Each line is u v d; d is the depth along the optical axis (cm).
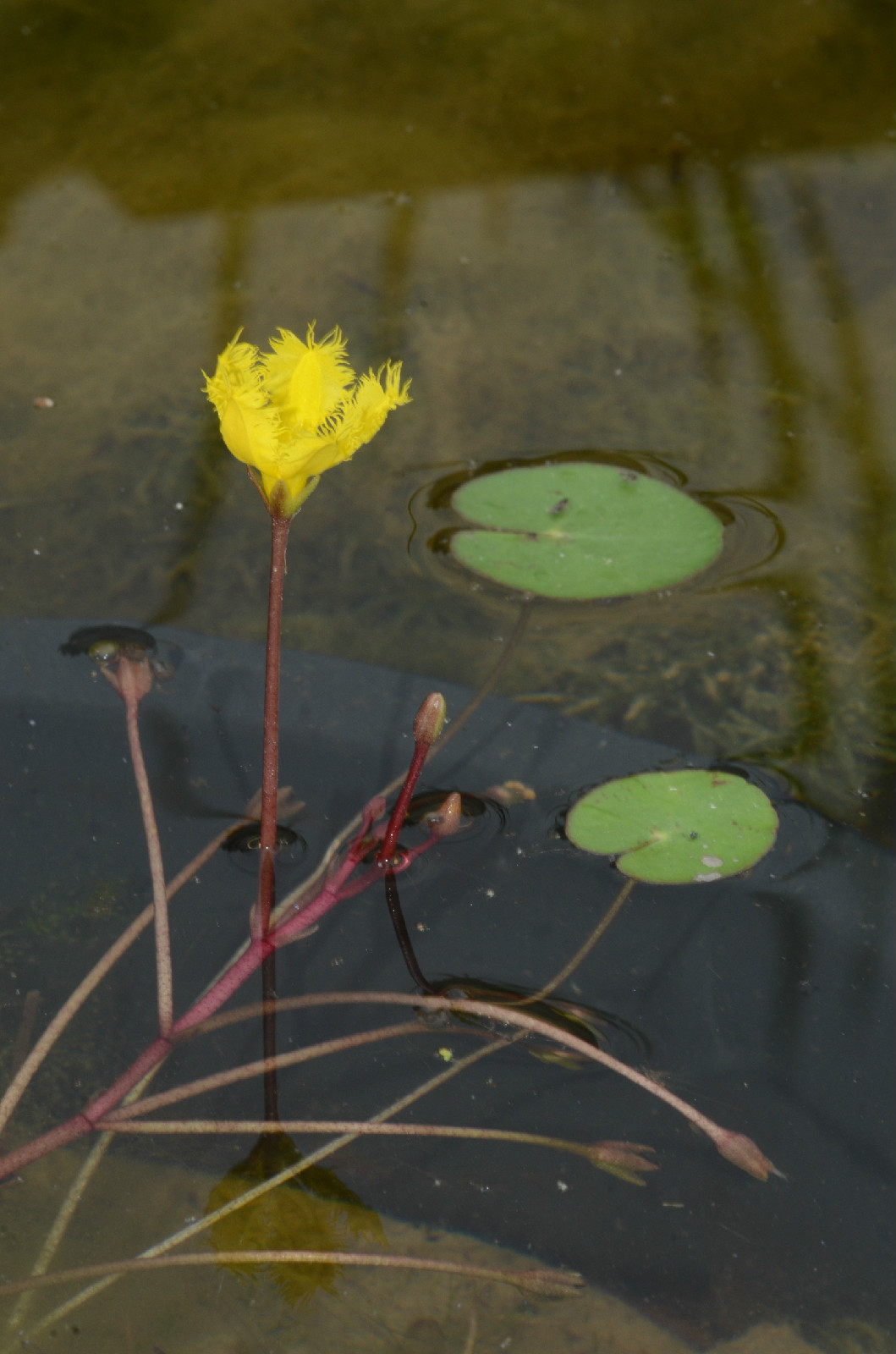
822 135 134
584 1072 105
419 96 139
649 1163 104
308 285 120
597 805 108
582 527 113
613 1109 105
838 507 115
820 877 108
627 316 119
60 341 118
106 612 112
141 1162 104
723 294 120
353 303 119
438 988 106
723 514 114
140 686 109
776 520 114
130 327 118
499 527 113
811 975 106
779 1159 104
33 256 120
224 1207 104
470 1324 103
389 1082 105
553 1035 105
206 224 121
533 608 113
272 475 104
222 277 120
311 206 123
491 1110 105
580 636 112
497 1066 105
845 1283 103
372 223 122
